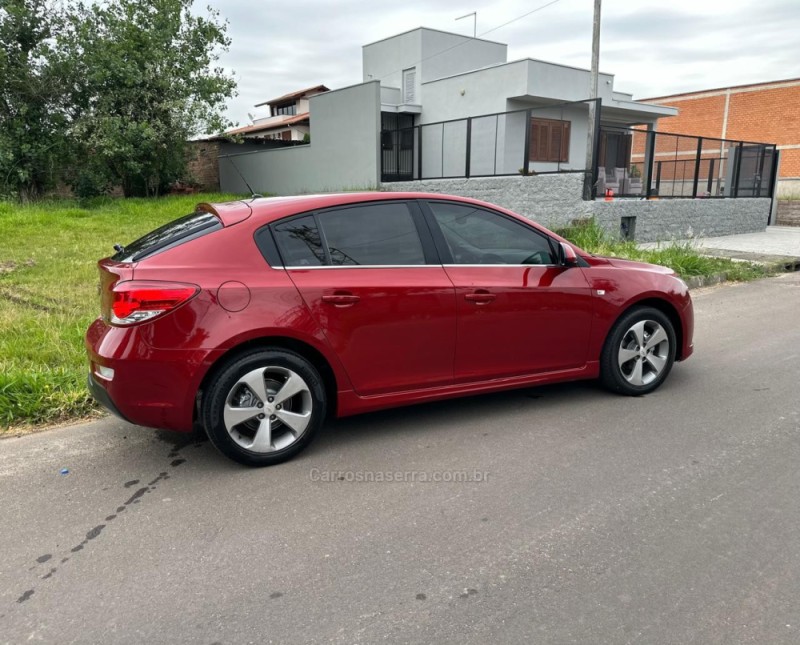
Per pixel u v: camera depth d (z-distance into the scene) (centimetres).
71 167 1938
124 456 376
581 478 344
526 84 1895
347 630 229
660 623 231
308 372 362
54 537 290
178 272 335
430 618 235
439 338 393
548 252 441
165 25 2025
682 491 328
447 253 402
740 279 1017
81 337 551
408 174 1862
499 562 269
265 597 248
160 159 2012
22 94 1764
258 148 2545
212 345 332
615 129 1359
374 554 276
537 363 433
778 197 2288
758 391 480
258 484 341
